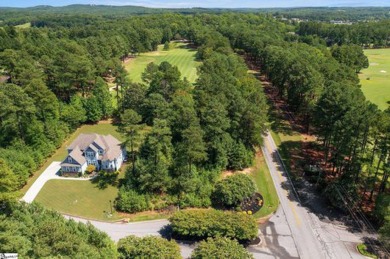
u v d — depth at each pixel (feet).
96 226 173.68
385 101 336.29
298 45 448.65
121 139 258.98
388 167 174.70
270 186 208.13
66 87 287.48
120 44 492.54
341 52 447.83
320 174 215.10
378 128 172.14
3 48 402.72
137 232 169.89
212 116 217.77
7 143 221.05
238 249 140.46
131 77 409.49
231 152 222.69
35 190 199.31
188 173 201.16
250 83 297.74
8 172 157.69
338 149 200.34
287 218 180.24
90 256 128.57
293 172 221.66
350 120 185.37
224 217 163.73
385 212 159.94
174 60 523.70
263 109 250.57
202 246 142.00
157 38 618.03
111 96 313.53
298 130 275.39
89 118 288.92
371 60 568.82
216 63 351.46
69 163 214.69
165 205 189.88
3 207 158.71
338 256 154.51
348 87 232.12
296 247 159.74
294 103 306.96
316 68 304.71
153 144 191.62
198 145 195.62
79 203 190.29
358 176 193.16
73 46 371.76
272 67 360.07
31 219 154.61
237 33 572.10
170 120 235.40
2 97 207.21
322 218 180.04
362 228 171.83
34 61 323.57
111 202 192.34
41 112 246.06
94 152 217.56
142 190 194.39
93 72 320.70
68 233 133.28
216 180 207.21
